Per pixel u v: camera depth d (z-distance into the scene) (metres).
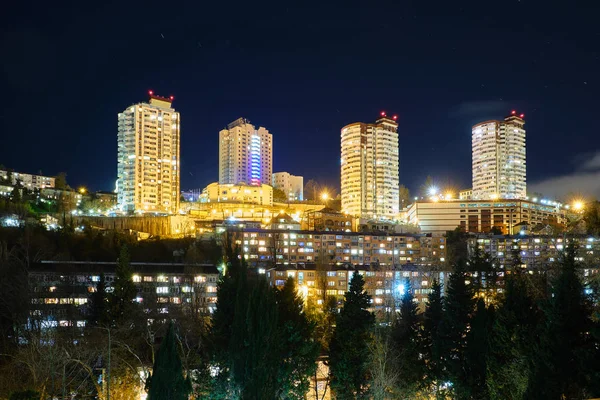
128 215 178.62
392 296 112.19
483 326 51.59
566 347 37.84
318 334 83.38
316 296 114.81
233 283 50.97
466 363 52.38
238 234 144.25
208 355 48.91
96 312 80.19
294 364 52.62
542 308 40.28
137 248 135.50
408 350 61.34
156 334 80.12
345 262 139.75
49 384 53.34
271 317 44.66
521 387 42.72
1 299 78.25
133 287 82.62
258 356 42.34
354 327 58.09
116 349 62.84
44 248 114.44
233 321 45.25
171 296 102.44
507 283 50.97
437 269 126.31
